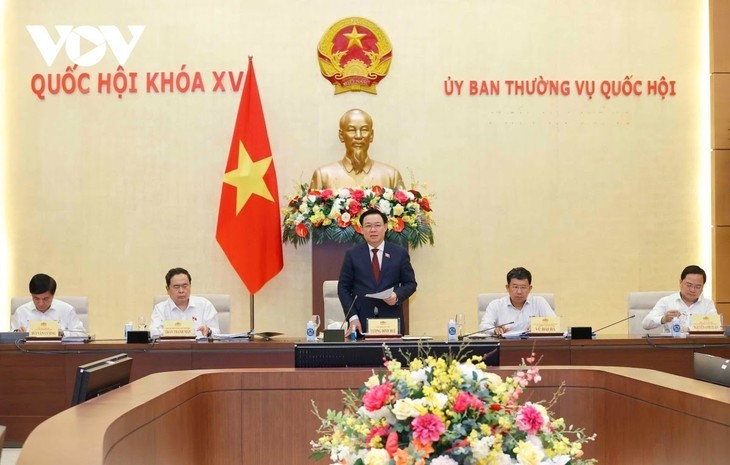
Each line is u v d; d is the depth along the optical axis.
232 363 5.86
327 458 3.72
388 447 2.39
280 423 3.75
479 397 2.50
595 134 8.60
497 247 8.52
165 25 8.47
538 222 8.55
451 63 8.54
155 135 8.45
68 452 2.08
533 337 5.96
